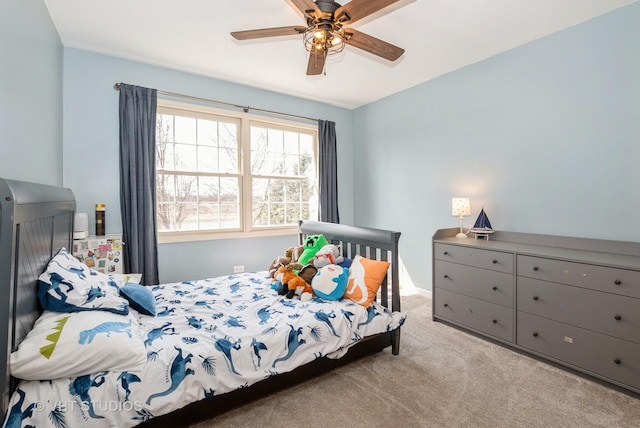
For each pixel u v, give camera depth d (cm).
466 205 290
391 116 394
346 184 448
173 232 316
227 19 227
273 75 330
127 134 283
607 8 214
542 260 210
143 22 231
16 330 109
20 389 110
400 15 220
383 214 409
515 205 272
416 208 365
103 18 225
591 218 228
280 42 260
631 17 208
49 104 222
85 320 132
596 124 225
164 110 313
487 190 293
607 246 217
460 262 262
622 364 175
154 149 295
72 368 116
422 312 304
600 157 223
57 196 174
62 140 260
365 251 247
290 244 396
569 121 238
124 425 121
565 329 199
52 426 108
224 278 276
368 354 208
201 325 172
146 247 289
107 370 123
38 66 198
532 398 171
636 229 208
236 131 356
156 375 130
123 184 282
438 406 164
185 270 323
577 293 193
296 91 379
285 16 223
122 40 257
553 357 204
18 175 167
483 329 246
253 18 226
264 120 371
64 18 225
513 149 273
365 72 322
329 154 419
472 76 303
